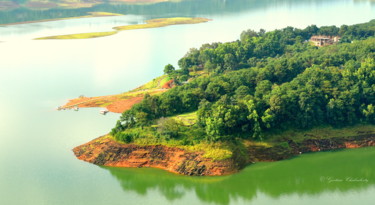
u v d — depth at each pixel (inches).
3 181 7588.6
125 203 6899.6
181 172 7623.0
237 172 7652.6
